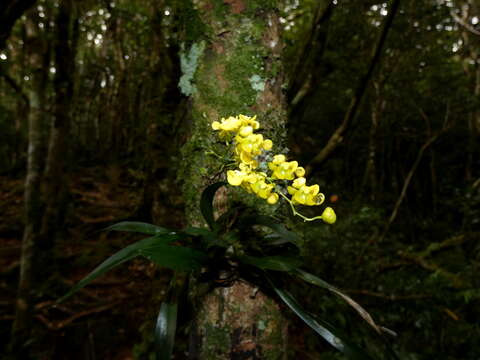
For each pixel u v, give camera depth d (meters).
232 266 0.96
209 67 1.04
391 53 4.90
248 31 1.03
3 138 11.27
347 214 5.85
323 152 2.54
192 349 1.06
